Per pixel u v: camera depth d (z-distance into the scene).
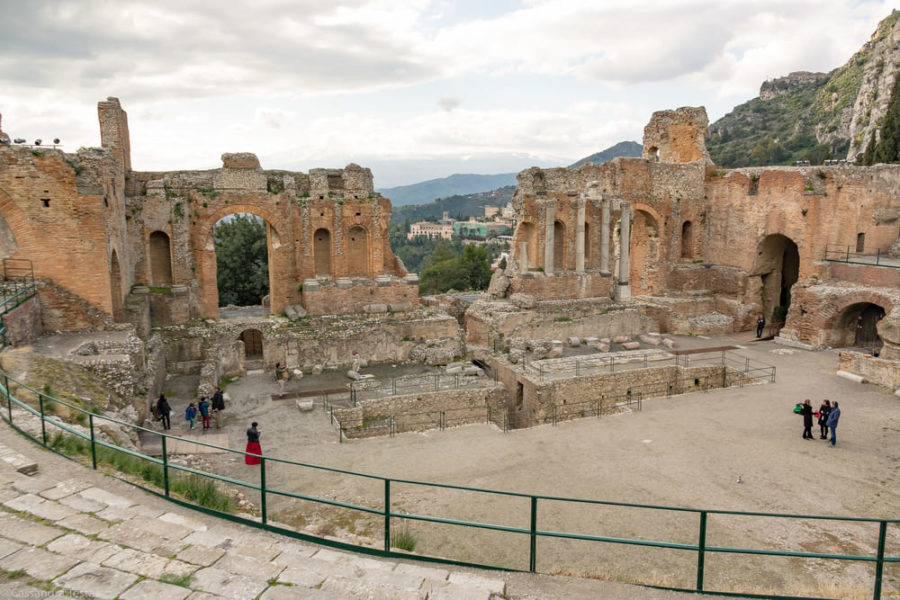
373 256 38.06
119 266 29.52
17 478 11.92
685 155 51.50
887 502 19.09
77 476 12.54
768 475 21.09
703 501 18.95
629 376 33.78
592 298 44.06
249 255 54.69
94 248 26.72
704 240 49.97
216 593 8.53
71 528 10.14
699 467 21.77
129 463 14.19
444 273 84.56
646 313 46.53
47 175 25.77
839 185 42.41
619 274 45.09
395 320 36.62
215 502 13.48
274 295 36.41
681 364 35.69
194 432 24.62
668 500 18.97
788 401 29.83
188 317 33.81
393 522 16.91
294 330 34.09
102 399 20.89
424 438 24.73
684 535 16.67
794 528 17.28
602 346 39.25
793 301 42.19
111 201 28.59
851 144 118.62
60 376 20.36
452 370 33.75
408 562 11.48
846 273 40.78
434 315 38.19
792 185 43.19
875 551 16.03
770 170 44.72
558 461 22.23
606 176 45.59
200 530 11.02
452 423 30.20
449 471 21.14
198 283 34.53
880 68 117.81
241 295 55.06
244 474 20.27
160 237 34.62
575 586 10.80
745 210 46.75
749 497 19.34
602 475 20.94
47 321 26.05
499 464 21.88
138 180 33.69
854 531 17.14
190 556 9.63
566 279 43.34
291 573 9.45
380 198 38.16
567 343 40.94
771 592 13.12
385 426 27.20
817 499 19.27
